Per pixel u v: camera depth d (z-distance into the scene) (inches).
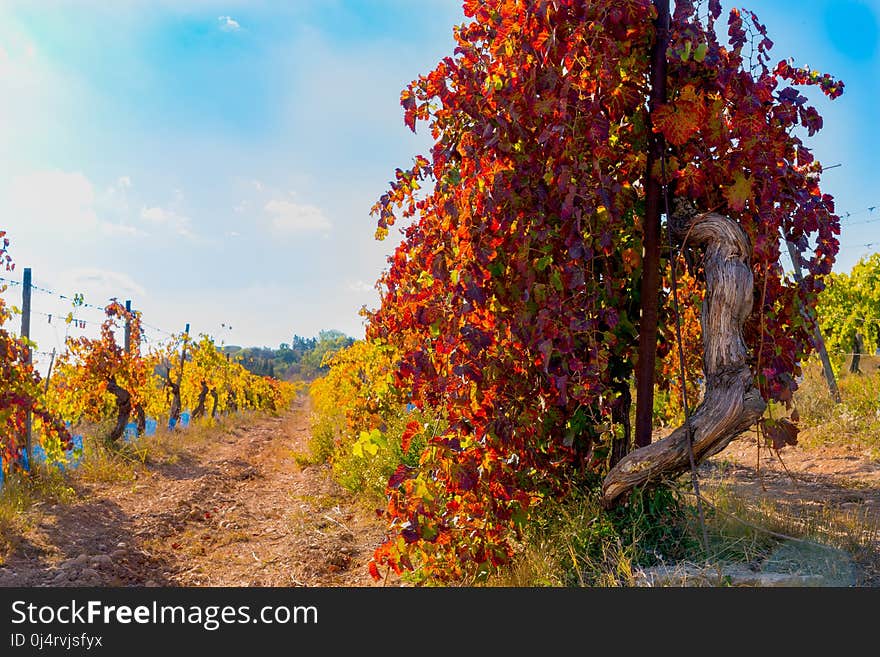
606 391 160.7
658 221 159.0
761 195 146.9
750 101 146.7
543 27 149.8
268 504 309.3
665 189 154.2
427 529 142.8
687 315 241.9
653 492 156.2
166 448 457.1
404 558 145.2
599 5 142.5
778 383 157.5
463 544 151.9
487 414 151.9
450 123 175.2
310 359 3496.6
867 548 155.1
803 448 309.4
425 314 156.5
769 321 156.7
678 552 149.2
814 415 348.5
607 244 148.9
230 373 892.0
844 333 590.6
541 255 156.9
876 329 587.2
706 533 152.8
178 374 634.8
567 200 142.3
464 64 169.3
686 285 188.5
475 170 155.7
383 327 246.4
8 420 275.0
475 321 156.2
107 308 480.7
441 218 169.8
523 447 159.2
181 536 249.1
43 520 242.2
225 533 253.3
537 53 150.9
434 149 178.2
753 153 146.9
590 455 171.8
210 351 767.7
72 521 249.6
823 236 159.6
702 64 151.9
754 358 157.4
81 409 464.1
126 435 438.0
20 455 283.3
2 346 280.7
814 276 159.2
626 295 170.4
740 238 144.9
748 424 141.2
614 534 151.5
